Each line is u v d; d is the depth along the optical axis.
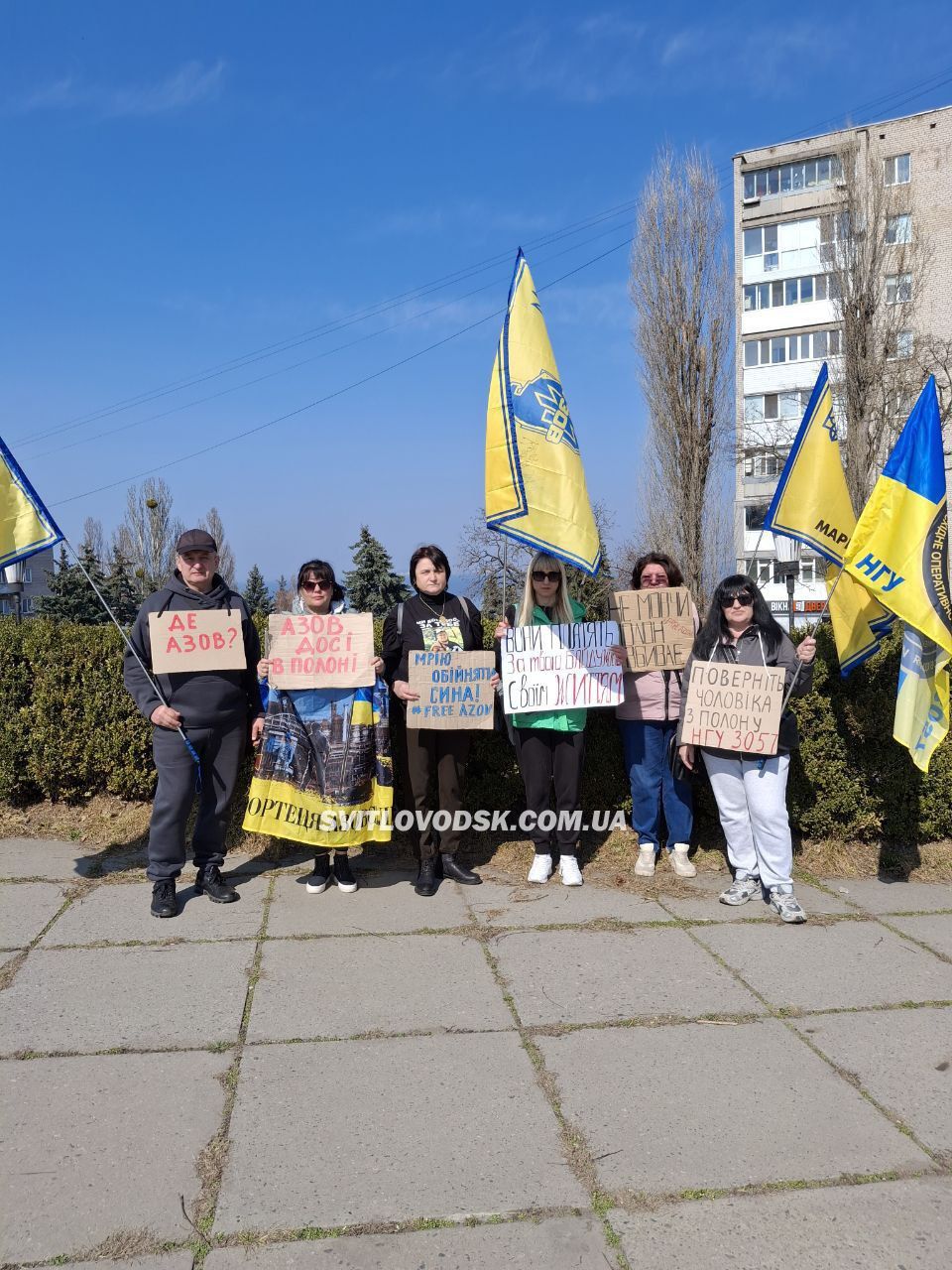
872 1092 3.31
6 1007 3.91
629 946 4.61
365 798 5.28
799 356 43.88
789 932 4.80
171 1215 2.66
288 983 4.15
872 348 26.17
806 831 5.99
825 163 43.03
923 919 5.01
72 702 6.38
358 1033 3.71
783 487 5.46
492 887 5.48
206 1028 3.74
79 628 6.53
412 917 4.98
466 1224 2.63
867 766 5.94
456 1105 3.21
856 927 4.88
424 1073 3.42
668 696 5.55
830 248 27.23
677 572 5.72
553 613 5.50
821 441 5.41
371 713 5.30
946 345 27.17
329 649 5.23
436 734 5.45
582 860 5.94
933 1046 3.64
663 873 5.70
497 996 4.04
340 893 5.36
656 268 25.03
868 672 5.84
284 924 4.87
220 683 5.11
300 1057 3.53
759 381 44.69
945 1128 3.10
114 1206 2.70
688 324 25.02
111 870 5.67
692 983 4.18
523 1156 2.94
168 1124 3.09
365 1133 3.05
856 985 4.17
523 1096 3.27
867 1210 2.70
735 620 5.17
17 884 5.42
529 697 5.33
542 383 5.29
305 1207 2.70
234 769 5.27
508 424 5.25
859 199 26.59
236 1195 2.75
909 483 4.98
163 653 4.99
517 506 5.25
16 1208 2.68
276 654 5.20
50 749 6.38
